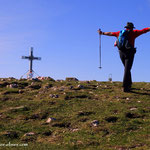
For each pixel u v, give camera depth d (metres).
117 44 15.94
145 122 11.66
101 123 11.66
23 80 21.98
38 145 9.73
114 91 17.77
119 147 9.27
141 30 15.55
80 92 17.28
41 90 17.92
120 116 12.21
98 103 14.69
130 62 16.33
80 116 12.65
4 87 19.02
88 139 10.12
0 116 12.98
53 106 14.31
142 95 16.36
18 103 15.01
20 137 10.58
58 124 11.84
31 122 12.31
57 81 22.16
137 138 9.97
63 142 9.98
